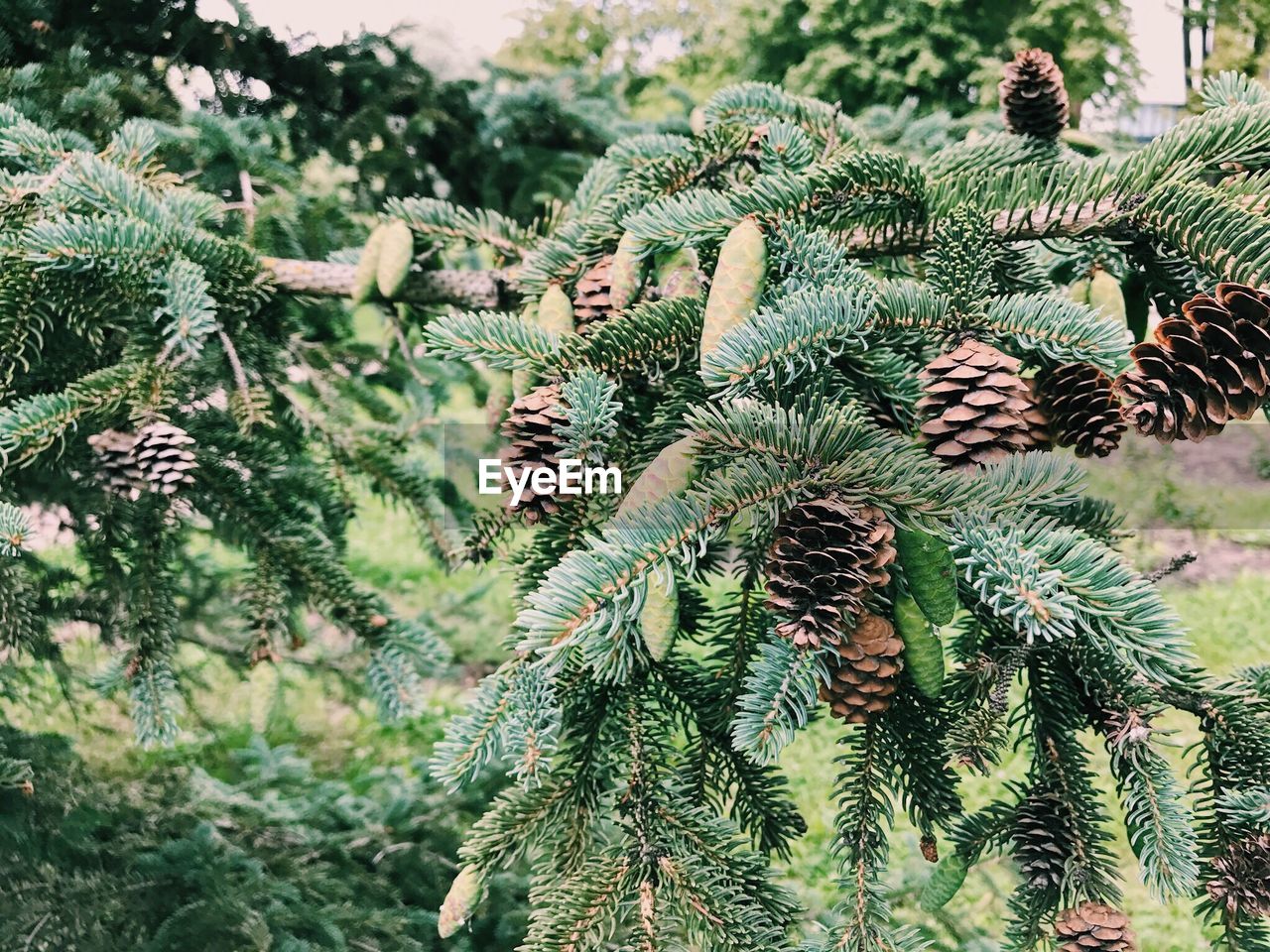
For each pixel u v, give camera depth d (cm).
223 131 110
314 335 121
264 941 94
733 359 46
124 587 81
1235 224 50
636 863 54
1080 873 51
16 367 74
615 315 54
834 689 45
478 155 144
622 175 73
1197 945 139
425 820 119
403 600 221
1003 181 55
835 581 44
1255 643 226
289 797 130
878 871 53
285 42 126
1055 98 63
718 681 59
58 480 86
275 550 79
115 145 81
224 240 77
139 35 119
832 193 52
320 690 203
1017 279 56
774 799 59
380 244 76
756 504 46
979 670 50
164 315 75
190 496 78
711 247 54
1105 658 52
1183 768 136
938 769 53
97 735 156
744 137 61
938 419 45
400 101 136
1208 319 43
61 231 68
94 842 107
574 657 55
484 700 53
